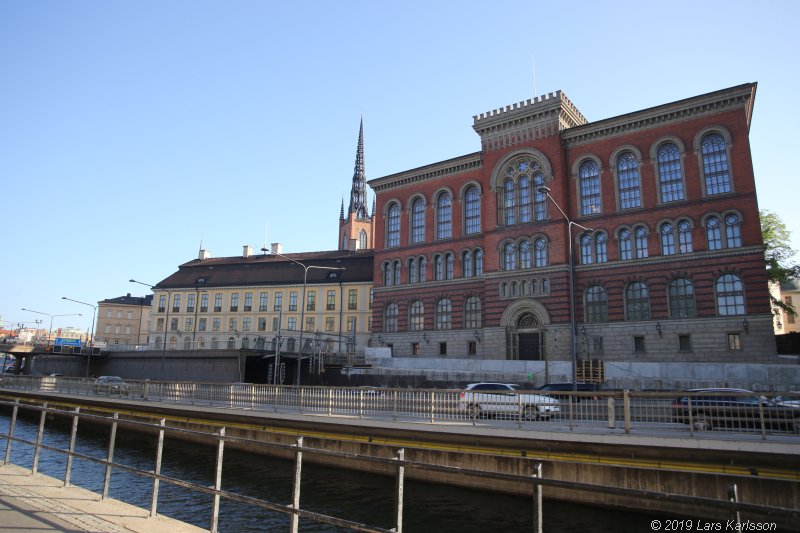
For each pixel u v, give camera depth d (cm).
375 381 5484
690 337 4669
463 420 2272
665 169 5031
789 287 11250
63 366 8888
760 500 1633
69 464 1246
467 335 6066
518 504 1933
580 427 2056
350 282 8488
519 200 5819
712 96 4769
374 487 2214
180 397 3491
